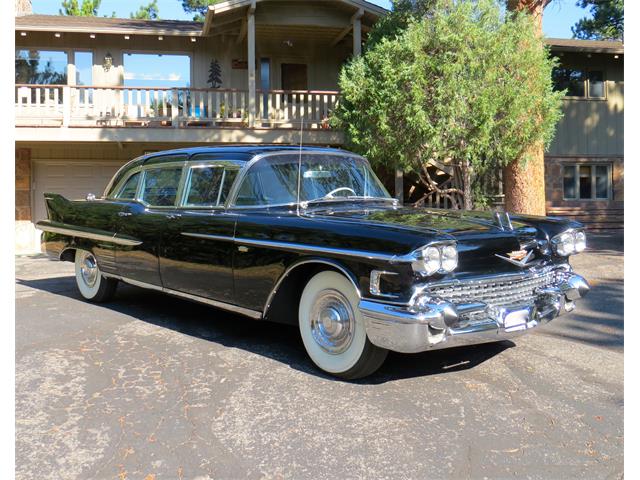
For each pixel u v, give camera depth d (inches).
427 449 110.7
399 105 316.2
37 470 102.7
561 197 630.5
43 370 157.4
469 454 108.7
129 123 542.6
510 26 318.0
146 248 206.5
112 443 113.4
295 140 500.7
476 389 142.9
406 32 327.9
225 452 109.6
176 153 211.6
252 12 487.5
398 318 128.9
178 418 125.2
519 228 157.9
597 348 180.7
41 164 553.0
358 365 143.9
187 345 182.1
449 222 153.3
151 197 215.0
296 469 103.3
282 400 135.2
